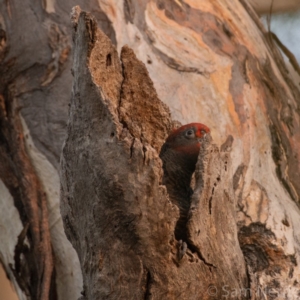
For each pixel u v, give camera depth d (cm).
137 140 498
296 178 908
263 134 898
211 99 881
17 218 884
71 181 546
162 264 504
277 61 1086
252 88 932
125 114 559
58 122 871
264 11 1342
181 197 633
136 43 892
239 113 889
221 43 952
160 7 940
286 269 739
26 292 871
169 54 897
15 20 928
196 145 652
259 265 748
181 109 859
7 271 963
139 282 507
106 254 516
